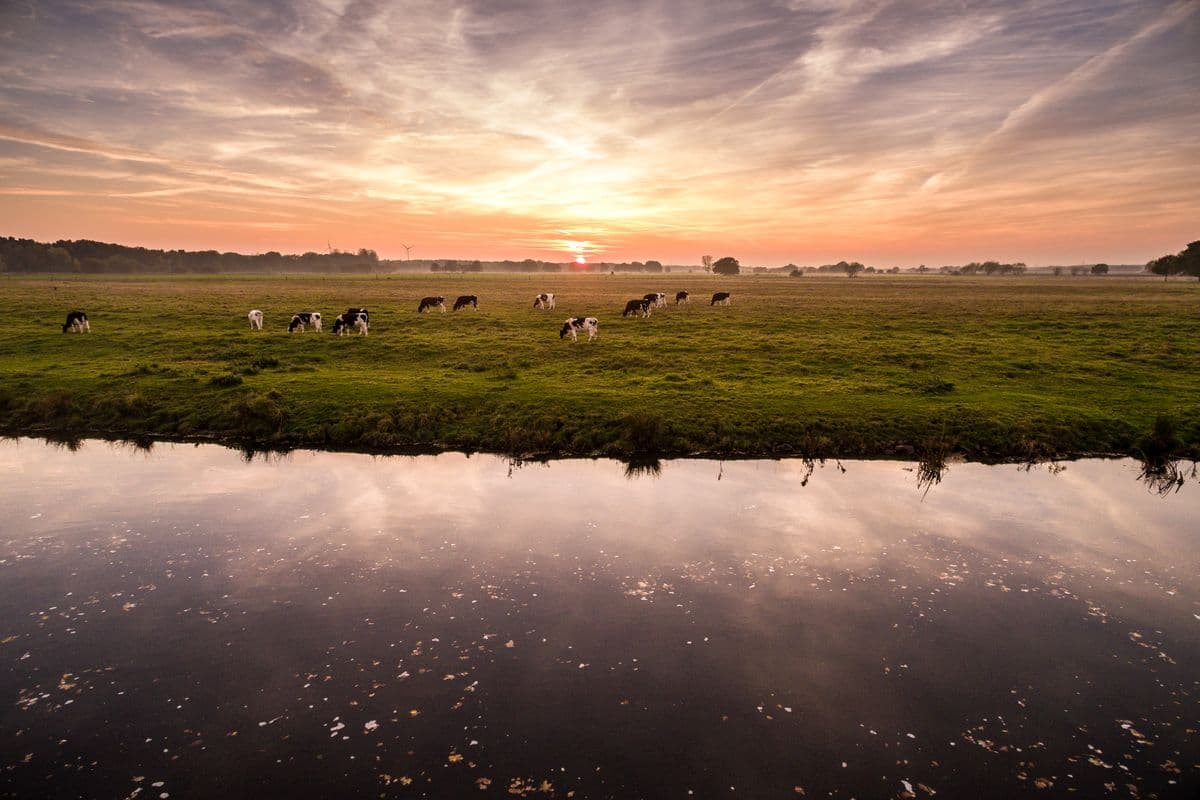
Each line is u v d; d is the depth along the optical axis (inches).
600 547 501.4
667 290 3324.3
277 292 2672.2
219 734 298.5
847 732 304.0
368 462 718.5
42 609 401.7
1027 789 271.1
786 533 529.3
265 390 909.8
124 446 770.2
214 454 741.9
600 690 332.2
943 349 1216.2
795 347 1243.8
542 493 621.6
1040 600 424.8
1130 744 297.6
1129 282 5324.8
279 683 335.0
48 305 1830.7
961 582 448.5
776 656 362.3
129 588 429.4
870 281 5580.7
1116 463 718.5
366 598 420.8
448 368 1072.8
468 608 410.3
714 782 272.7
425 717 311.0
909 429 783.7
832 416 816.3
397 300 2256.4
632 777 274.8
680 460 729.0
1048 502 600.7
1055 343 1285.7
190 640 371.2
